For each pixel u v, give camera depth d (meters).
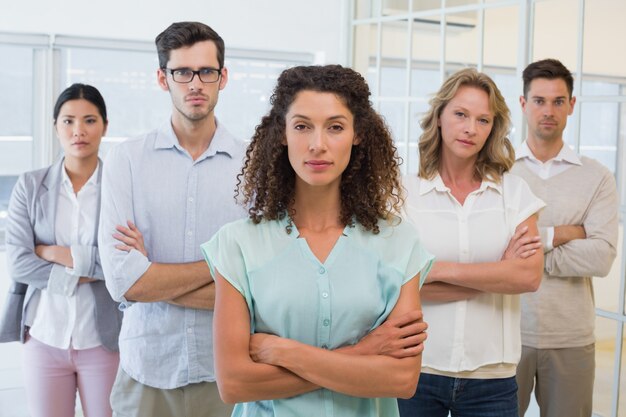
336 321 1.41
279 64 4.81
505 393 2.11
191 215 2.13
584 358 2.60
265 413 1.46
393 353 1.40
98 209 2.71
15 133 4.29
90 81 4.38
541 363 2.61
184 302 2.07
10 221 2.69
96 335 2.67
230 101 4.73
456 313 2.09
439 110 2.15
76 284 2.63
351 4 4.59
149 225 2.13
